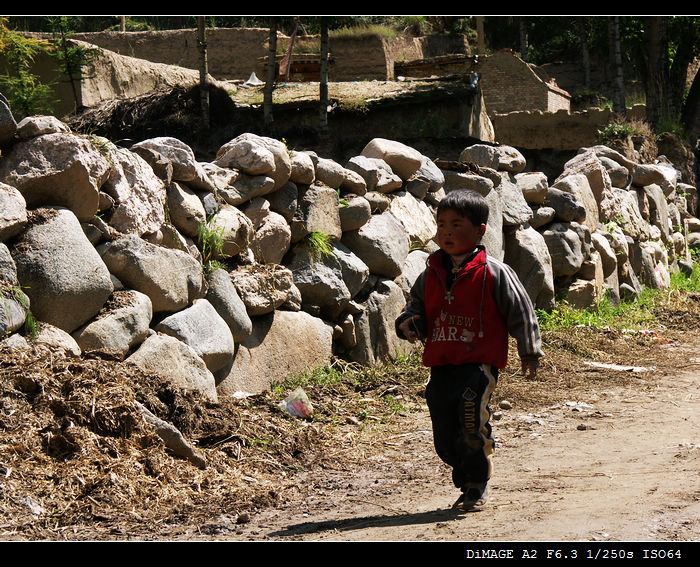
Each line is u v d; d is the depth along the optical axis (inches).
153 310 220.7
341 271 293.3
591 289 427.8
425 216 352.5
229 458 189.5
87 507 152.9
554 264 418.9
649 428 225.0
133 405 177.9
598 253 446.6
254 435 203.5
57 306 191.3
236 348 248.1
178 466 174.9
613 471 176.6
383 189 330.3
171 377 210.7
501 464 192.5
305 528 147.4
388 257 310.5
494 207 381.1
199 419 197.9
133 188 224.2
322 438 219.3
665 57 1012.5
